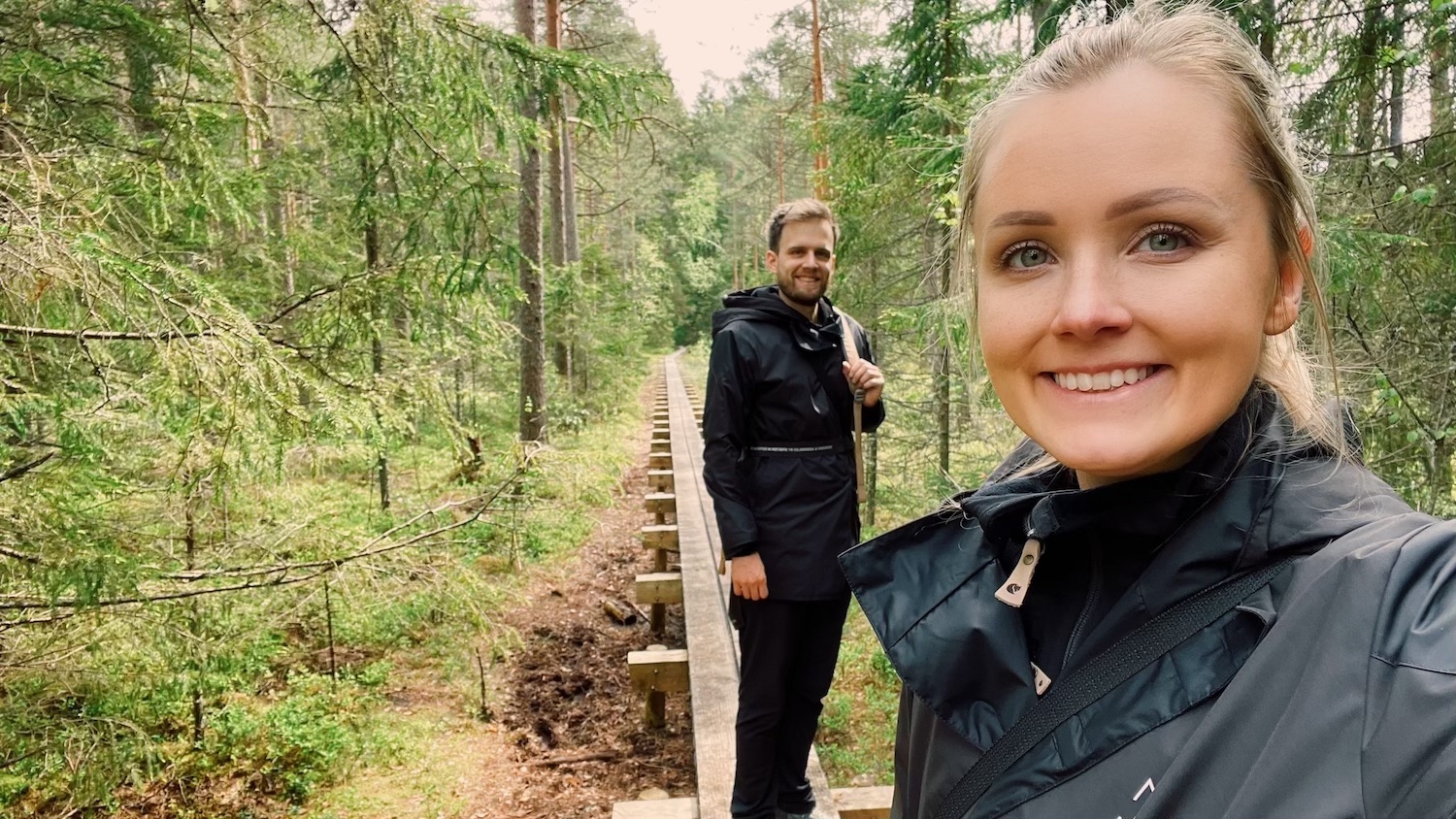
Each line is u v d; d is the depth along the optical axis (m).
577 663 5.02
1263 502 0.58
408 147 3.34
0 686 2.35
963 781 0.71
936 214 3.45
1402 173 3.51
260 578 2.81
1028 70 0.65
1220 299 0.56
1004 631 0.76
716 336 2.26
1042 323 0.61
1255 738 0.48
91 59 2.96
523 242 9.21
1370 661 0.45
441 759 3.87
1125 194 0.56
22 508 2.21
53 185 2.05
